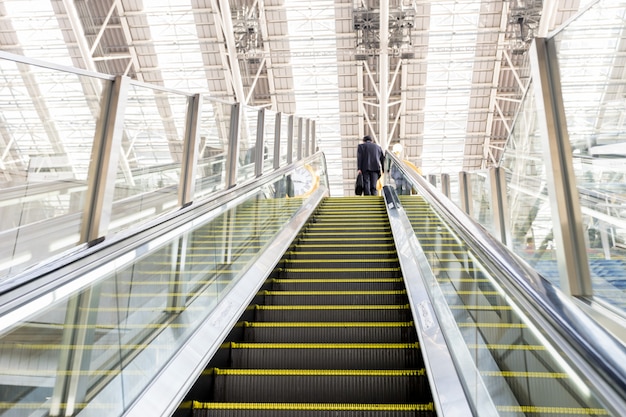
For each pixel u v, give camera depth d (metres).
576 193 3.34
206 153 6.00
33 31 17.80
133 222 4.64
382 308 3.95
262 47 18.86
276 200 6.23
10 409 1.66
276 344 3.29
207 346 2.96
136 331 2.50
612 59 2.98
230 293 3.80
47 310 1.85
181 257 3.14
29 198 3.52
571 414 1.35
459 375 2.59
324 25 18.34
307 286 4.75
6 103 3.41
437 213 3.65
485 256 2.16
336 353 3.18
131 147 4.57
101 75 3.81
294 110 21.05
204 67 19.11
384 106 17.92
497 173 6.23
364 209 8.55
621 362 1.15
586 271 3.16
